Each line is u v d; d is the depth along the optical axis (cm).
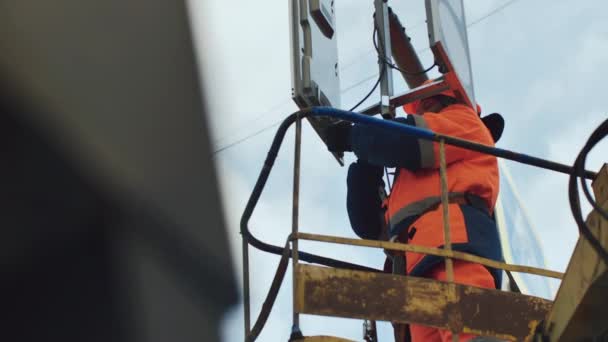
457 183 1062
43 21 877
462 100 1194
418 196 1064
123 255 931
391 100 1214
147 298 970
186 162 1023
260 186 1009
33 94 873
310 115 989
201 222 1047
